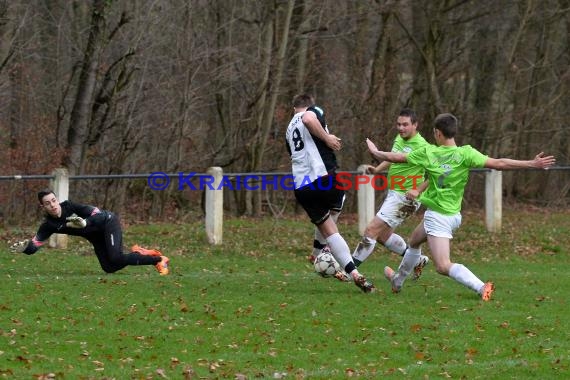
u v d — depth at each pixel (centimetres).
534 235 5172
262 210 6575
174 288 3142
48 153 5734
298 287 3247
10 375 2020
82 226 3147
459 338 2461
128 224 5209
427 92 7331
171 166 6294
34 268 3603
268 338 2438
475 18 7306
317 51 6969
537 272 3969
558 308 2914
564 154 8194
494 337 2478
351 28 7000
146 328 2511
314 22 6675
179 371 2102
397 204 3388
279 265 3966
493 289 2977
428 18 7112
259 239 4750
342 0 6725
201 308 2786
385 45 7006
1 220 5319
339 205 3070
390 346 2378
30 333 2419
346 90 6981
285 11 6188
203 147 6681
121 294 2984
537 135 8088
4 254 3959
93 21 5616
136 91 6125
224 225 5231
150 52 6112
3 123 6184
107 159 6044
